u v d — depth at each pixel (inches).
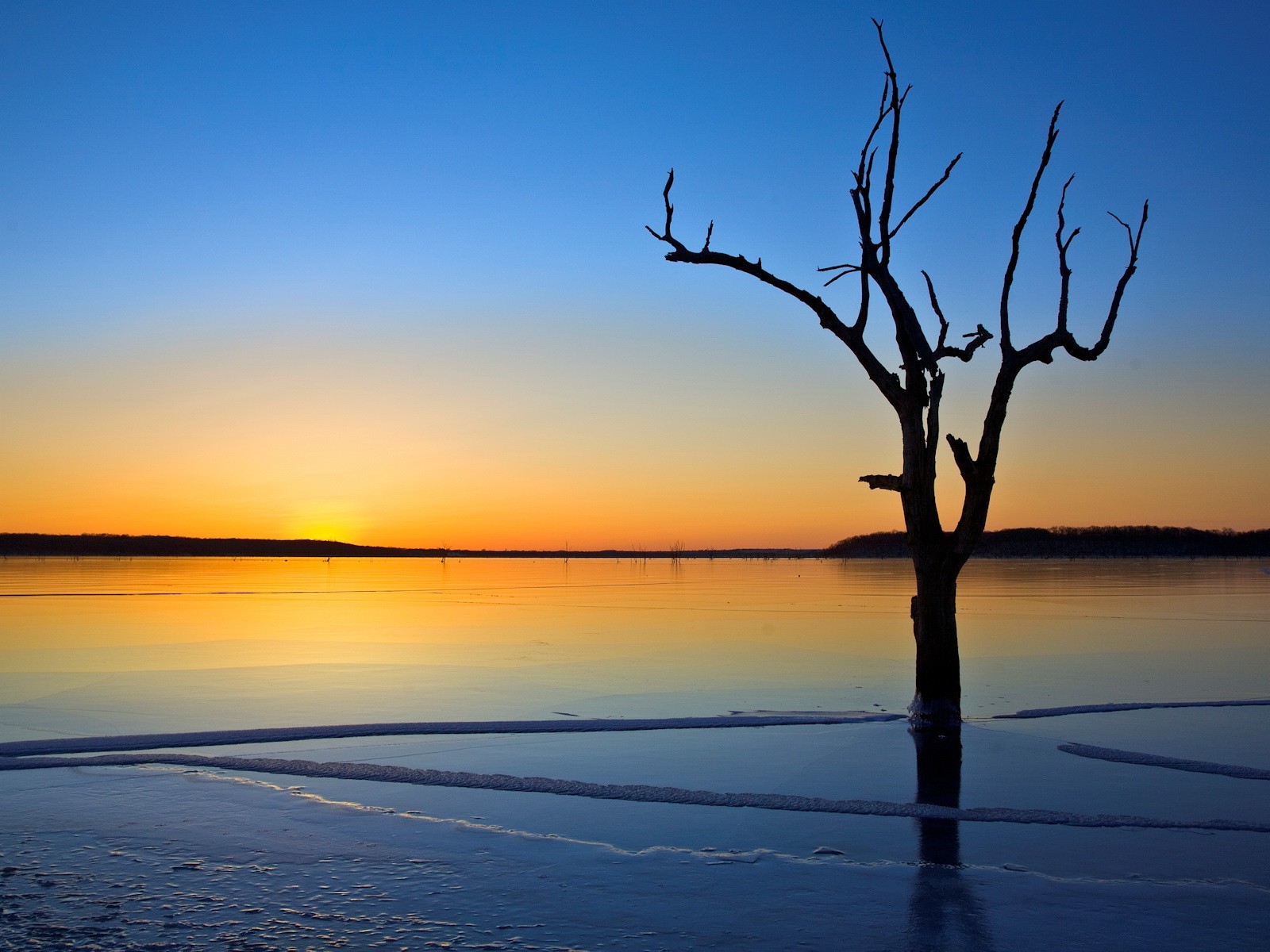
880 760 447.2
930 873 289.6
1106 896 270.5
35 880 280.2
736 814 355.9
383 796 379.9
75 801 367.9
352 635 1118.4
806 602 1875.0
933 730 516.4
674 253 563.8
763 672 778.2
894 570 5216.5
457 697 638.5
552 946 235.0
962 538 524.4
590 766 436.1
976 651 935.7
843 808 363.6
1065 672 775.1
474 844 316.8
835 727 528.7
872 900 266.7
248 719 552.7
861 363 558.9
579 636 1107.9
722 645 1002.1
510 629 1210.0
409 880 281.7
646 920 251.3
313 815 350.6
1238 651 925.2
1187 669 794.8
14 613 1464.1
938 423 542.3
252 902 263.3
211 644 993.5
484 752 464.8
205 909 257.9
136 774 412.5
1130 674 761.0
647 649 960.9
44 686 683.4
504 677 743.1
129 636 1082.7
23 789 387.9
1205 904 265.1
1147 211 543.8
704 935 241.8
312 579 3506.4
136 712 574.2
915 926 248.7
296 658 863.7
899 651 939.3
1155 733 512.7
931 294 555.5
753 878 284.5
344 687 685.9
